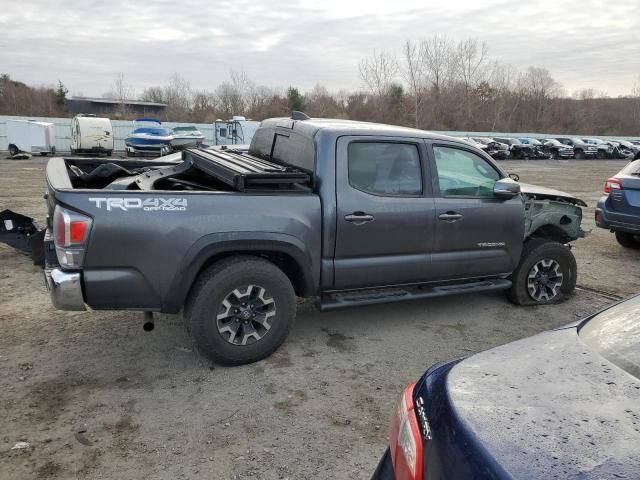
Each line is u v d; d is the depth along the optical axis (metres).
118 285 3.61
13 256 6.93
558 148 40.19
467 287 5.09
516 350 2.18
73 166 5.26
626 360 2.04
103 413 3.38
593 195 16.70
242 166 4.23
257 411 3.45
